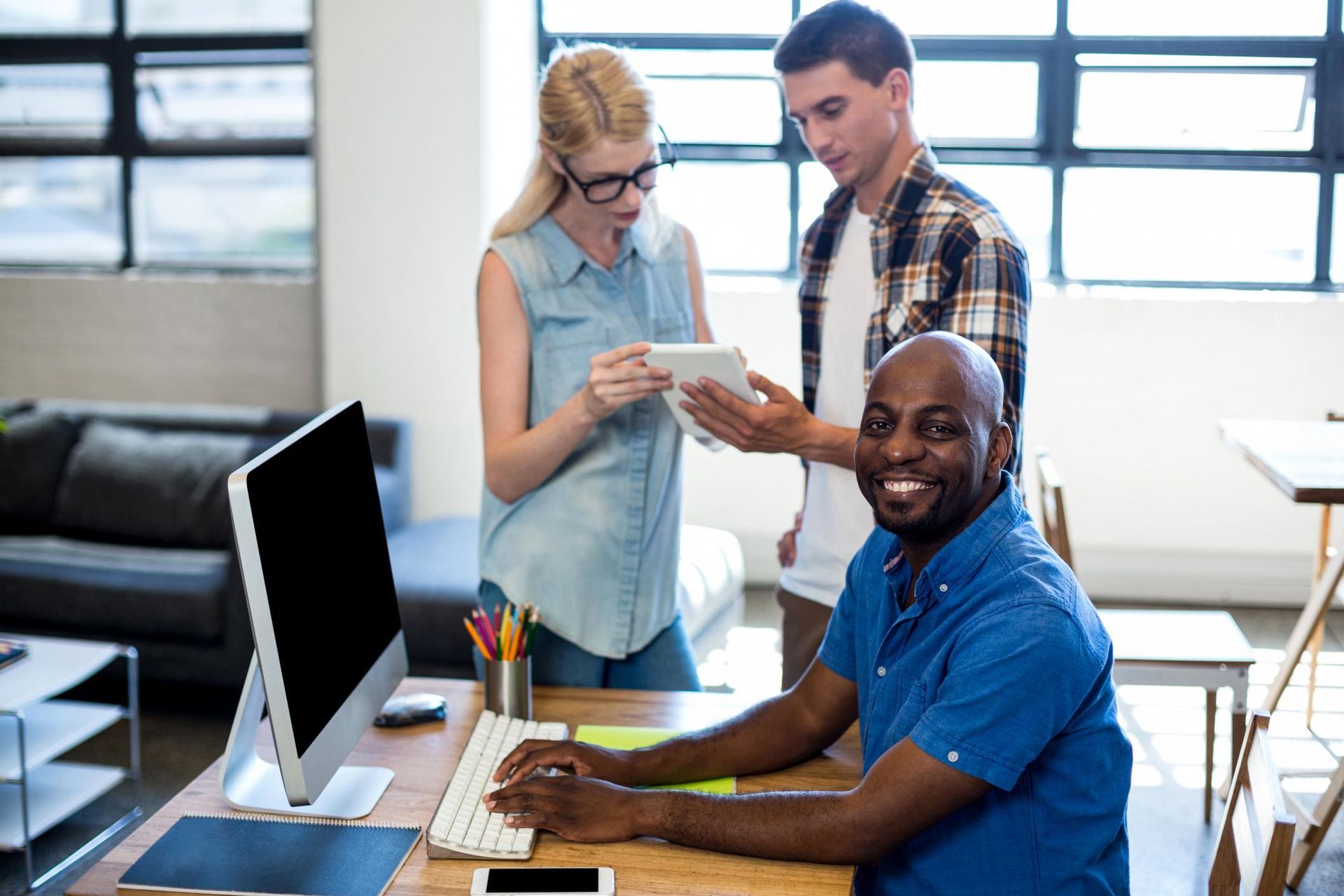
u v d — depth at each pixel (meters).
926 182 2.01
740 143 4.91
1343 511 4.60
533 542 1.97
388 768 1.69
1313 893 2.69
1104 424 4.70
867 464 1.37
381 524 1.79
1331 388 4.57
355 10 4.47
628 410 2.00
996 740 1.29
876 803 1.33
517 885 1.38
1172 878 2.73
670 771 1.62
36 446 4.31
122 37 4.87
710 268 5.00
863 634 1.58
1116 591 4.78
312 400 4.93
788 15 4.82
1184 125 4.73
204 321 4.94
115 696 3.88
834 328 2.18
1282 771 3.09
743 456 4.84
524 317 1.98
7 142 4.99
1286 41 4.63
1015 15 4.73
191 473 4.17
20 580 3.71
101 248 5.05
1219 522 4.69
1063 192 4.80
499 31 4.58
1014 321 1.91
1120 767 1.40
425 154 4.52
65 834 2.99
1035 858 1.35
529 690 1.82
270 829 1.53
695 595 3.59
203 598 3.62
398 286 4.62
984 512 1.40
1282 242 4.74
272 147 4.87
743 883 1.40
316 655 1.48
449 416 4.67
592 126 1.83
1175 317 4.60
